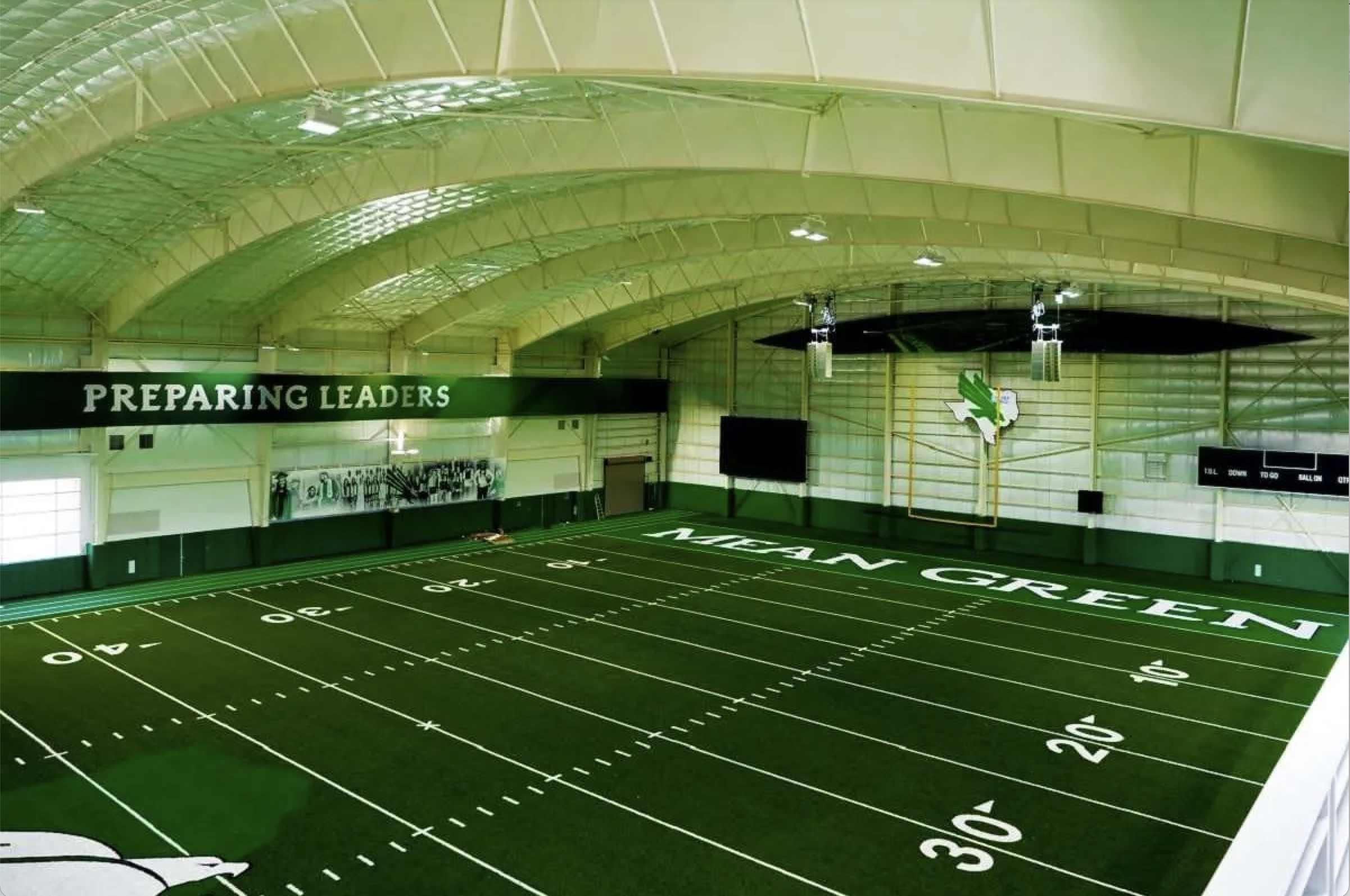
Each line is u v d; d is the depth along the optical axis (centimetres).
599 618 2528
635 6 1122
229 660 2123
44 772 1543
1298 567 2997
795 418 4128
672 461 4559
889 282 3412
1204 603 2794
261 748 1645
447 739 1697
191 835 1344
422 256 2684
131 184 2078
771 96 1566
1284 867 288
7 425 2558
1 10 1399
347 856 1291
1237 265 2020
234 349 3114
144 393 2820
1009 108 1378
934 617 2588
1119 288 3269
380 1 1323
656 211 2212
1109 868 1289
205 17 1442
